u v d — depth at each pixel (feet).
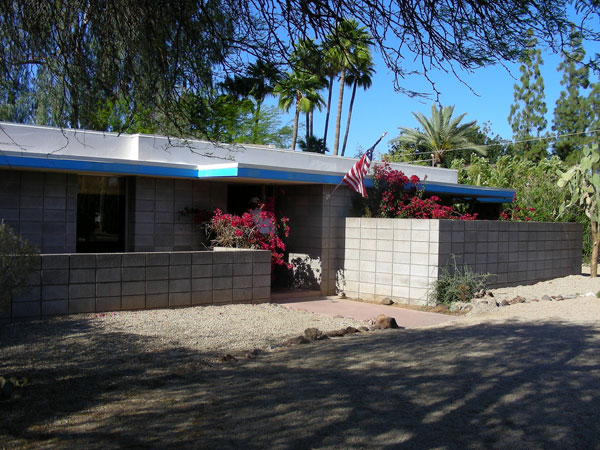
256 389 18.45
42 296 27.99
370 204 45.73
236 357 22.94
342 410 16.46
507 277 45.37
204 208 44.24
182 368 21.03
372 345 25.30
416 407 16.83
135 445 13.93
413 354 23.52
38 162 34.50
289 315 32.55
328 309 36.94
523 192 73.15
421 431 14.96
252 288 36.01
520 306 37.24
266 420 15.64
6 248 21.47
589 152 54.08
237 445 13.93
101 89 20.84
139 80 20.52
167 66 20.29
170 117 21.49
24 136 37.52
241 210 48.75
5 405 16.84
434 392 18.26
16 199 36.68
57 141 38.99
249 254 35.86
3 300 21.25
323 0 18.15
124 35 19.83
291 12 18.44
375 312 36.01
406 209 45.27
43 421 15.58
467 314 34.96
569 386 19.08
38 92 21.63
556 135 92.12
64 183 38.37
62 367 20.76
